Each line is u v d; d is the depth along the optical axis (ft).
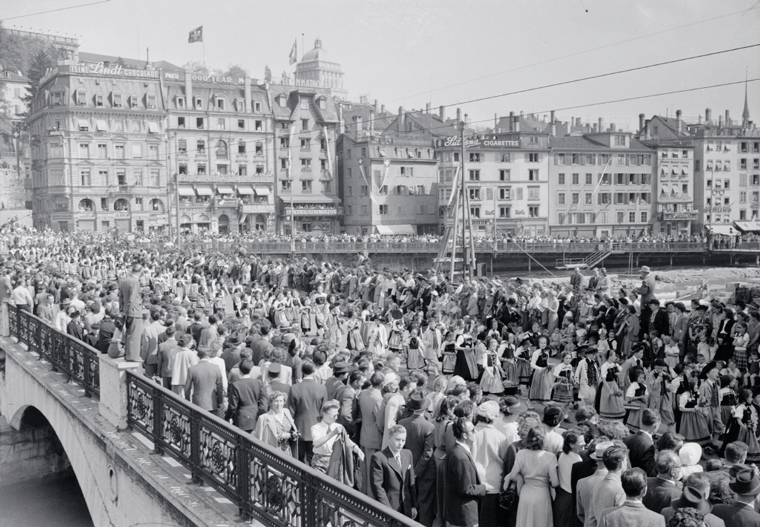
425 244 293.64
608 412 55.31
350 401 39.06
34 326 65.21
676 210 404.57
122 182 343.46
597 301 80.84
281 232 374.84
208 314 67.92
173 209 350.02
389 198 371.35
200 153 361.51
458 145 375.66
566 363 60.13
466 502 29.66
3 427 68.33
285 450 35.12
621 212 396.37
